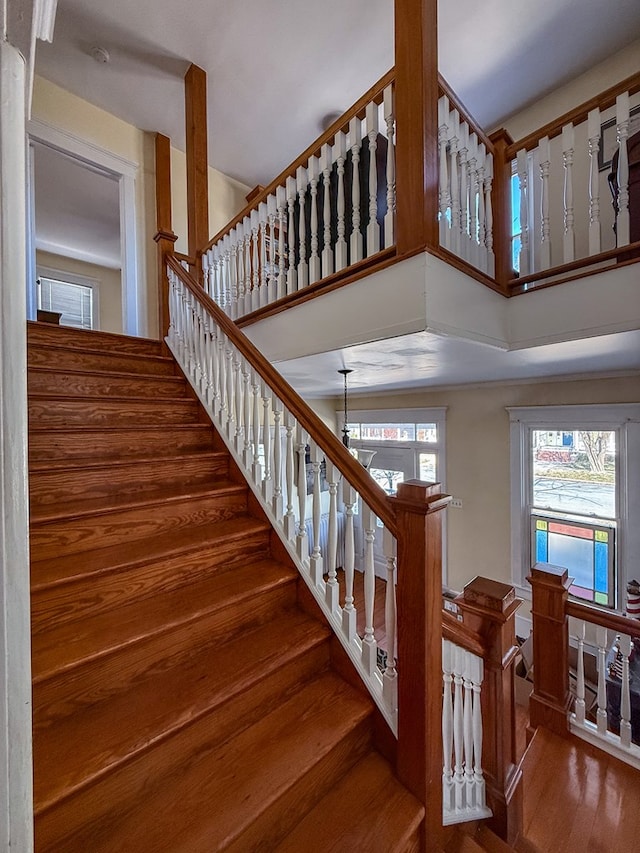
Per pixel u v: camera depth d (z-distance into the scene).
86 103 3.42
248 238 2.77
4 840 0.41
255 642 1.40
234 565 1.68
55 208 4.72
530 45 2.74
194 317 2.55
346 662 1.44
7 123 0.41
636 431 3.19
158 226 3.72
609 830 1.62
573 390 3.53
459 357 2.35
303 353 2.25
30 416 1.88
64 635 1.16
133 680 1.16
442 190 1.70
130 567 1.35
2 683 0.41
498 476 4.09
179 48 2.83
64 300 5.85
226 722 1.16
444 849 1.31
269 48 2.82
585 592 3.54
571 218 1.87
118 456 1.95
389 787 1.19
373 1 2.46
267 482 1.88
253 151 4.05
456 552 4.44
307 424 1.60
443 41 2.69
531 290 1.98
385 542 1.32
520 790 1.61
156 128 3.74
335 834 1.05
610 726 2.32
